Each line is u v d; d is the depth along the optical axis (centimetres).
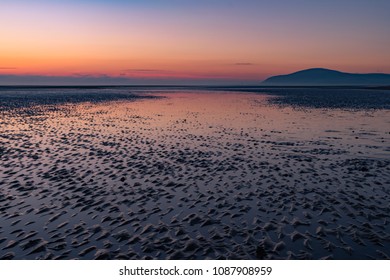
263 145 1705
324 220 791
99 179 1110
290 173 1187
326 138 1905
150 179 1116
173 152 1528
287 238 704
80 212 841
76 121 2616
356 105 4241
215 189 1018
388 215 817
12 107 3697
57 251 650
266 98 6153
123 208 868
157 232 733
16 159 1368
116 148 1609
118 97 6253
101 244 679
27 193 970
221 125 2469
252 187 1036
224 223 779
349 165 1290
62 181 1085
